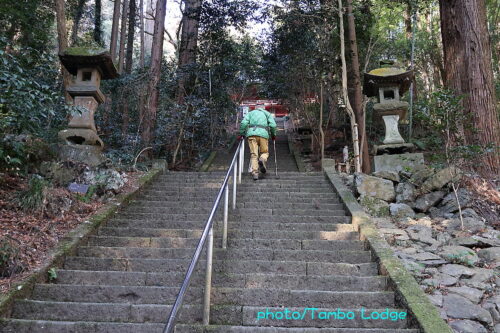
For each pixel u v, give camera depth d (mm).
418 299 3020
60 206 4820
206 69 11773
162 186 6730
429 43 12914
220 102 12164
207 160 11773
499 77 11375
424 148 8852
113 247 4125
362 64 11859
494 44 12008
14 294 3080
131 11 15703
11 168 5355
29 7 11312
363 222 4695
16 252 3490
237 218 5172
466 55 7082
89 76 6922
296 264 3748
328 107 12852
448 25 7445
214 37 11938
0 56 4867
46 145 6059
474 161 6301
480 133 6613
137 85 10180
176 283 3535
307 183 6879
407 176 6156
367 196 5859
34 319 3023
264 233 4555
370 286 3447
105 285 3387
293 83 11938
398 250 4441
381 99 7301
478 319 3166
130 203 5781
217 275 3525
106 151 8969
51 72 7137
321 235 4531
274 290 3260
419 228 5020
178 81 11281
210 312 3031
